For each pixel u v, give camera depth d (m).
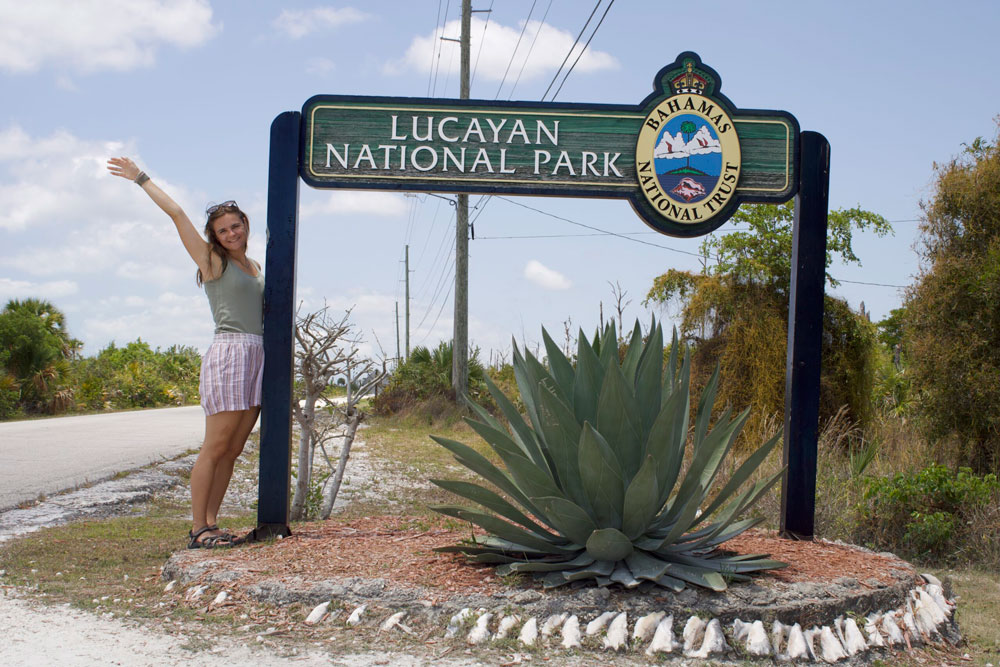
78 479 10.43
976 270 9.24
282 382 5.72
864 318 13.18
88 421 25.64
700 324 13.66
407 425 22.34
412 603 4.12
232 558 4.94
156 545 6.04
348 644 3.77
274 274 5.78
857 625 4.20
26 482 10.05
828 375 12.73
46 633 3.88
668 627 3.91
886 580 4.66
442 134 6.01
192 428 21.70
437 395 24.45
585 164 6.06
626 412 4.52
